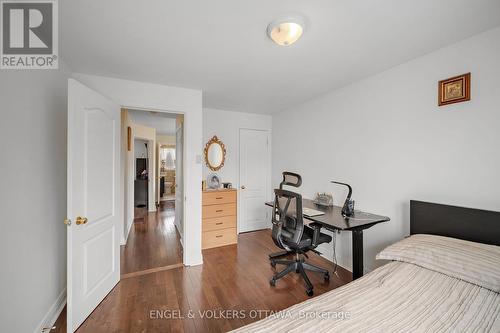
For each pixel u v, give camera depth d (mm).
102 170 1929
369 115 2316
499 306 1008
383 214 2182
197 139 2727
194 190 2709
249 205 4086
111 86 2301
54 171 1755
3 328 1157
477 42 1538
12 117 1257
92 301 1784
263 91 2799
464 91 1591
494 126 1468
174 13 1312
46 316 1602
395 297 1129
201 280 2305
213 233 3264
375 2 1211
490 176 1486
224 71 2172
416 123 1903
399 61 1961
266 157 4230
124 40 1618
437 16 1340
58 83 1830
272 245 3357
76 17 1346
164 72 2186
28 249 1389
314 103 3105
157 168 6461
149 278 2342
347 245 2570
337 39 1601
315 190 3086
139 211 5617
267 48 1733
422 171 1864
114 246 2150
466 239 1531
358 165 2443
